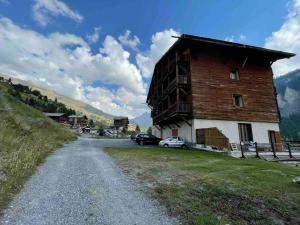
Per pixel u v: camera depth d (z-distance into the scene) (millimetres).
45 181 8562
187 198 6961
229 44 26141
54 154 15531
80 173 10086
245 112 27000
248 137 26625
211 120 25469
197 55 26906
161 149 22266
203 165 12375
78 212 5867
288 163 16297
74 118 103250
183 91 26172
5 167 8945
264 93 28547
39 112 37000
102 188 7969
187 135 26641
